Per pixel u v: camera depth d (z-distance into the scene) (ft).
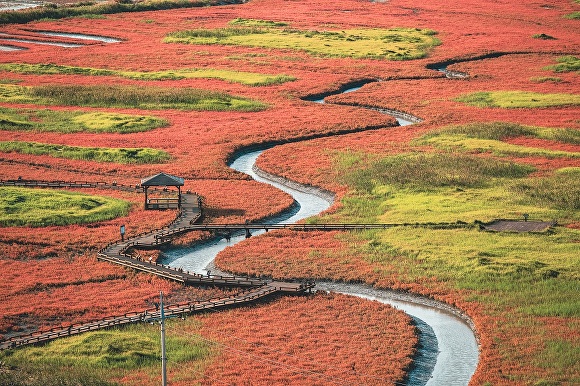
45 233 620.90
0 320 478.59
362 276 542.98
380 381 408.67
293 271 552.82
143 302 506.07
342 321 480.64
